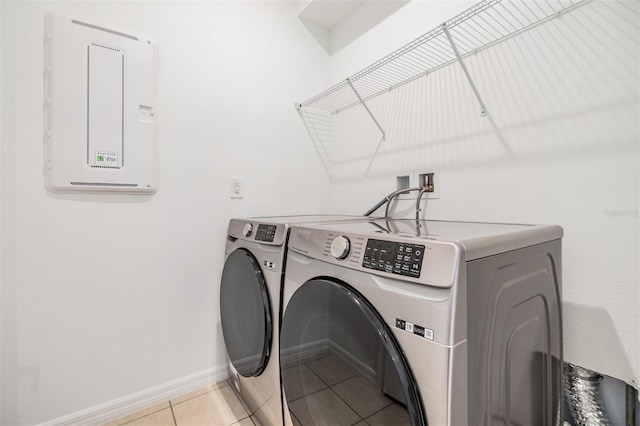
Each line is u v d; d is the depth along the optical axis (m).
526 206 1.15
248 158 1.78
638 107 0.90
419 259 0.65
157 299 1.48
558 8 1.05
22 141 1.16
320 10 1.96
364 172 1.91
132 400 1.41
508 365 0.75
